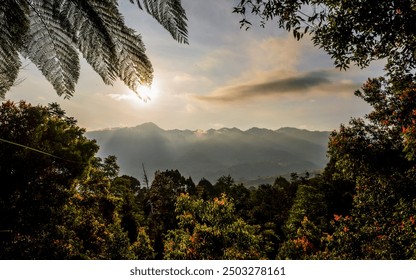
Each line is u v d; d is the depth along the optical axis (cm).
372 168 1080
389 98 1088
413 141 762
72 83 109
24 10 100
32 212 1056
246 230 1455
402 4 477
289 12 470
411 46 563
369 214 1137
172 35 104
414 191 924
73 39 106
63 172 1148
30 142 1061
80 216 1742
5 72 102
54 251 1123
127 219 3534
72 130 1348
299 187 3544
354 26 536
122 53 109
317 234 2017
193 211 1560
